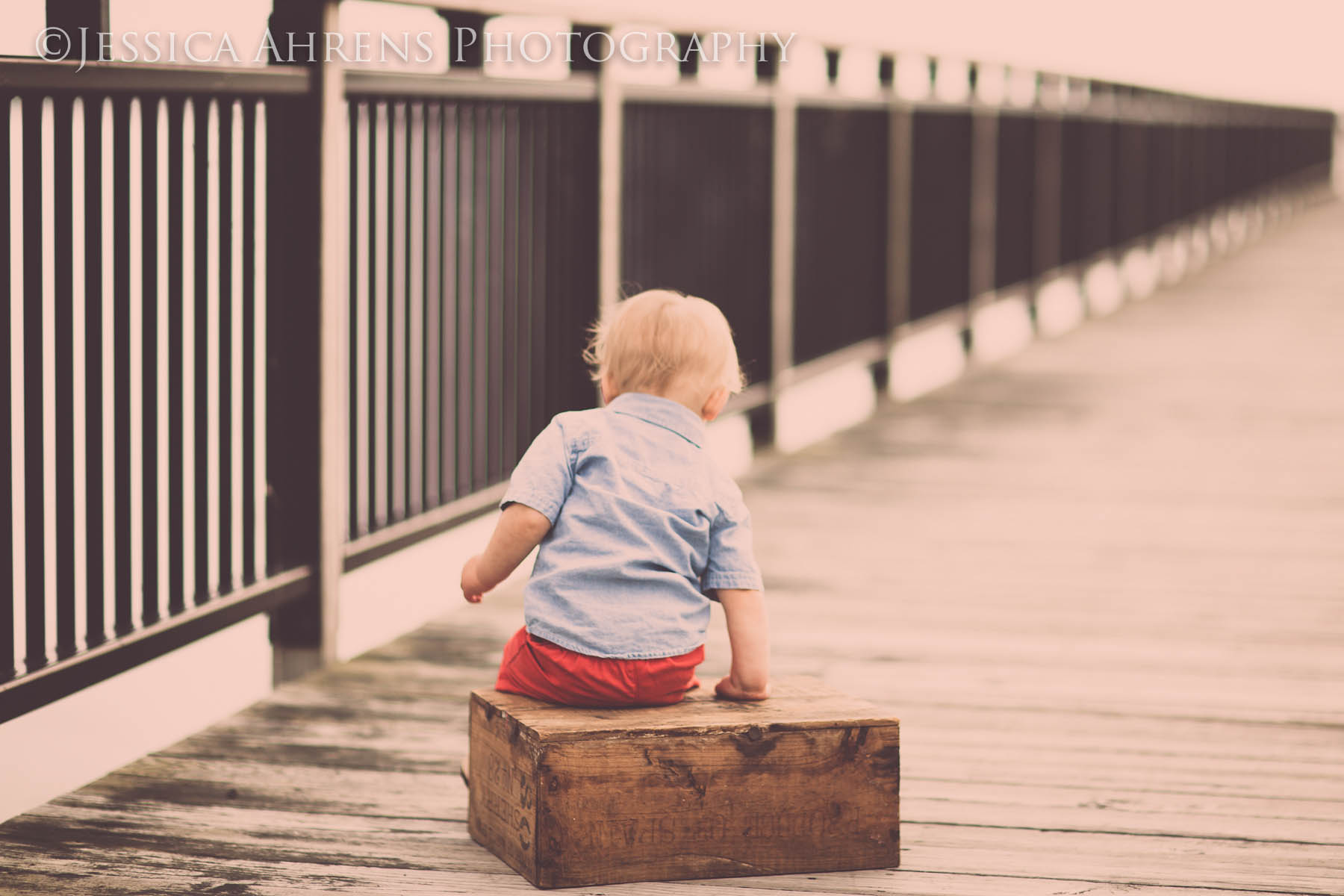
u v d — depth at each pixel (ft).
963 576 18.11
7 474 10.17
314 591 13.97
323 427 13.79
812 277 27.73
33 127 10.25
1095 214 46.50
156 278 11.77
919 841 10.23
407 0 14.80
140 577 13.43
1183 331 40.98
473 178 16.55
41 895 9.18
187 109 12.03
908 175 31.55
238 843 10.06
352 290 14.51
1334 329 40.88
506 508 9.71
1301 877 9.73
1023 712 13.11
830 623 16.03
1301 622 16.14
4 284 10.03
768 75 25.38
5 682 10.17
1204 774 11.60
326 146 13.48
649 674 9.55
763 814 9.54
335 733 12.32
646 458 9.77
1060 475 24.17
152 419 11.87
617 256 19.95
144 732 13.69
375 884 9.41
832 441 27.04
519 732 9.39
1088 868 9.82
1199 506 21.99
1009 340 39.40
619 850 9.35
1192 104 58.80
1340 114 107.86
